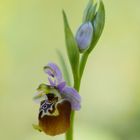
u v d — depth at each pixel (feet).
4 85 1.79
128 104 1.86
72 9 1.90
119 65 1.90
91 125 1.68
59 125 1.04
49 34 1.88
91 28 1.02
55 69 1.04
